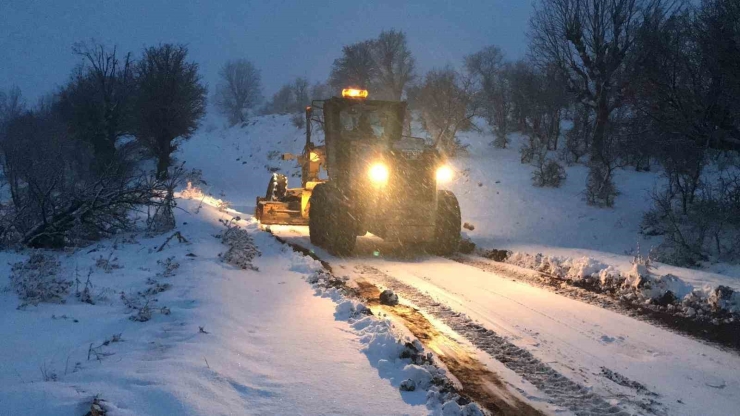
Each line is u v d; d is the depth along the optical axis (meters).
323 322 5.91
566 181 22.81
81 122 27.33
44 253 8.70
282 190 15.11
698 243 14.42
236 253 9.09
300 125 44.06
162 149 28.28
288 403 3.96
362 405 3.97
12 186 11.02
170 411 3.64
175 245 9.93
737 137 15.94
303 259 9.70
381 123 12.25
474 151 28.36
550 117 28.14
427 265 10.46
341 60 37.47
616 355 5.55
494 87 33.34
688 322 6.70
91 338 5.20
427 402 4.04
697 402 4.48
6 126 27.50
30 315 5.80
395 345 4.90
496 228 18.02
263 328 5.71
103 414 3.47
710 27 14.74
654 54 16.38
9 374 4.24
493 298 7.79
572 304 7.50
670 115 16.23
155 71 27.78
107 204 10.34
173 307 6.28
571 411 4.27
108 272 7.90
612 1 23.45
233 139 47.19
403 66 38.09
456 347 5.68
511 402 4.41
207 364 4.44
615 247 16.12
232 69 75.56
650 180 22.11
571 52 25.50
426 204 11.13
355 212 11.05
